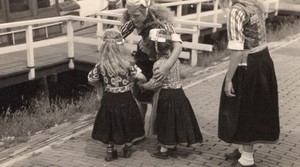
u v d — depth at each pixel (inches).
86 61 394.0
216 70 372.2
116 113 187.3
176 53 184.7
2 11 449.7
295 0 695.7
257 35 166.2
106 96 189.8
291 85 319.6
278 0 686.5
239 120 171.5
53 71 383.6
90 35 514.3
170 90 189.9
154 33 185.2
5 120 296.5
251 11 162.7
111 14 415.2
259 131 172.9
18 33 465.4
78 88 427.8
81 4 575.5
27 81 368.5
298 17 698.2
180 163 192.2
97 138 192.1
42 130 253.9
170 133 189.2
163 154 195.8
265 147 208.2
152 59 197.8
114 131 188.2
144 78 189.2
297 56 423.2
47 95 380.5
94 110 285.9
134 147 209.8
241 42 160.4
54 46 458.6
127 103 189.8
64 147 214.1
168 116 188.7
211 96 293.0
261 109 171.3
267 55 171.8
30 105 360.5
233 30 160.1
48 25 495.2
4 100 389.1
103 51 187.2
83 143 218.5
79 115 277.0
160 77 184.2
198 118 249.0
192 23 394.6
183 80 339.0
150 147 209.8
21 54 415.2
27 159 201.3
